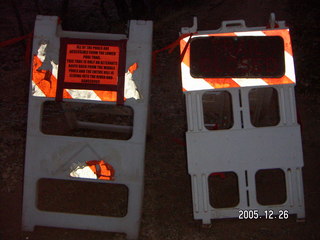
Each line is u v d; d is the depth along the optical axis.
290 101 1.56
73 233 1.57
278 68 1.55
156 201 1.72
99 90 1.50
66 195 1.75
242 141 1.56
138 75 1.49
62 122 2.18
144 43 1.49
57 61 1.51
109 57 1.50
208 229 1.58
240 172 1.56
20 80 2.56
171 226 1.60
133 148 1.49
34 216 1.53
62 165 1.51
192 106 1.56
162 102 2.33
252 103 1.88
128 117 2.24
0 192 1.72
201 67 1.56
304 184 1.77
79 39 1.51
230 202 1.73
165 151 1.98
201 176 1.56
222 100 1.86
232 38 1.56
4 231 1.55
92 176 1.51
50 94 1.51
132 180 1.50
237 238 1.54
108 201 1.73
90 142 1.50
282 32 1.56
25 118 2.18
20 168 1.84
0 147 1.95
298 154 1.56
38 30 1.52
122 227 1.51
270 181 1.83
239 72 1.55
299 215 1.58
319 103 2.26
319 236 1.54
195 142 1.56
